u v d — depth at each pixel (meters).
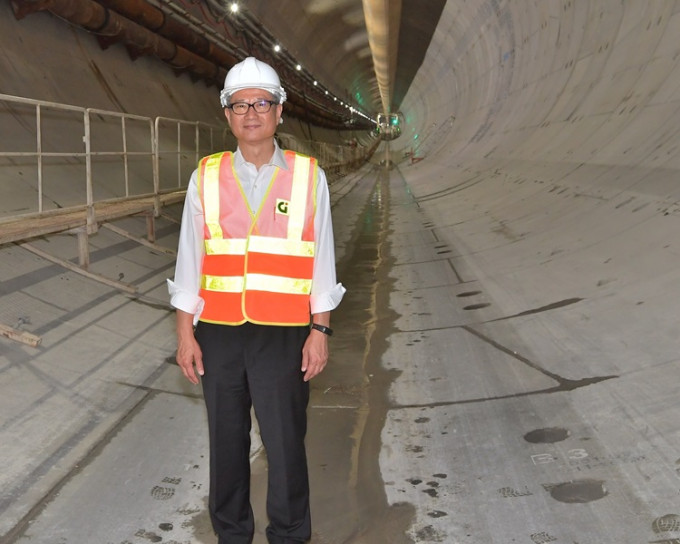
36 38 9.61
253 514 2.68
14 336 4.02
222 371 2.18
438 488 2.91
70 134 8.84
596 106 10.94
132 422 3.55
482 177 15.94
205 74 16.53
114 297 5.43
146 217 7.67
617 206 6.97
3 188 6.36
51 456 3.11
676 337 3.85
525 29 18.09
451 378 4.22
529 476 2.91
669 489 2.61
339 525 2.68
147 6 11.76
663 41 9.31
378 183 26.58
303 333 2.21
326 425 3.67
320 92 35.28
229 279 2.16
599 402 3.48
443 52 31.27
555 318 4.93
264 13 19.83
